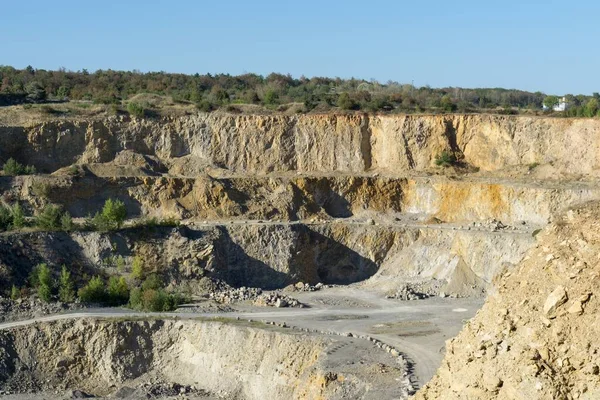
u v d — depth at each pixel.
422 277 104.25
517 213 112.19
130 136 130.50
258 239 109.38
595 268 27.97
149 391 73.00
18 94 146.12
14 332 79.31
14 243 95.44
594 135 120.81
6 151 125.44
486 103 167.75
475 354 29.20
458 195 117.31
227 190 119.19
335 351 66.56
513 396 27.39
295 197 120.69
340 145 130.50
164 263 100.81
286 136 131.38
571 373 26.78
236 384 71.88
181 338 78.19
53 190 114.56
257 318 81.06
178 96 150.50
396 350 66.75
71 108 136.00
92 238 100.19
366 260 111.19
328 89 193.88
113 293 89.44
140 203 117.50
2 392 74.38
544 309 27.95
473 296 94.06
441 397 30.42
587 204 31.06
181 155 131.50
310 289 101.12
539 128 125.00
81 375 77.94
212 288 99.00
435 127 129.25
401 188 122.50
